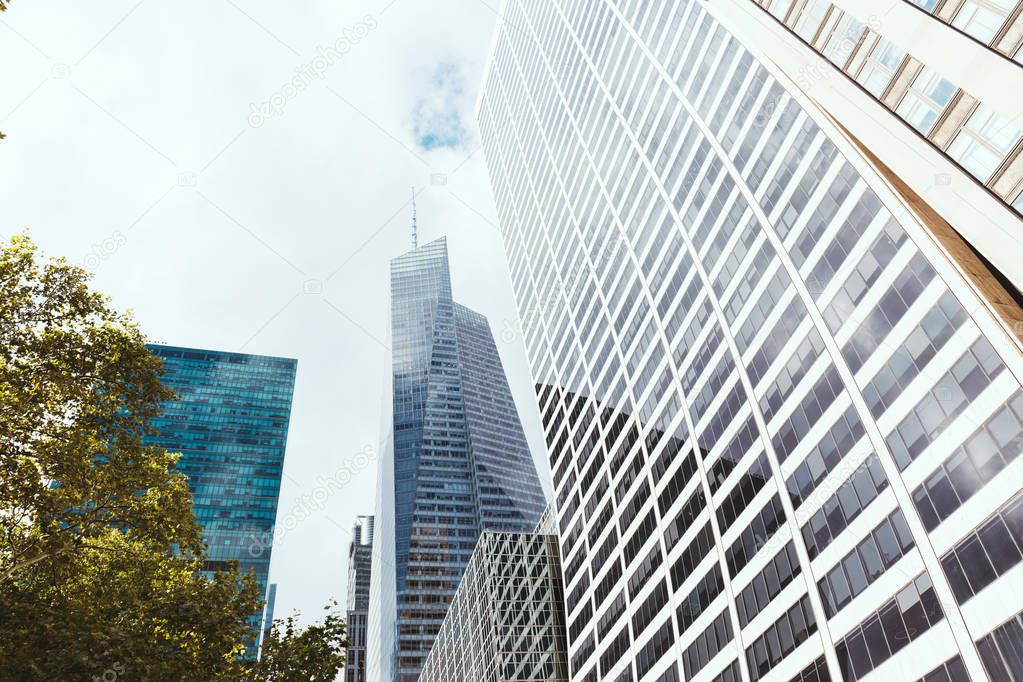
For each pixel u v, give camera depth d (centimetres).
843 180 5225
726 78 7175
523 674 10288
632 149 9406
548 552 11612
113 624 1908
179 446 16838
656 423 7731
